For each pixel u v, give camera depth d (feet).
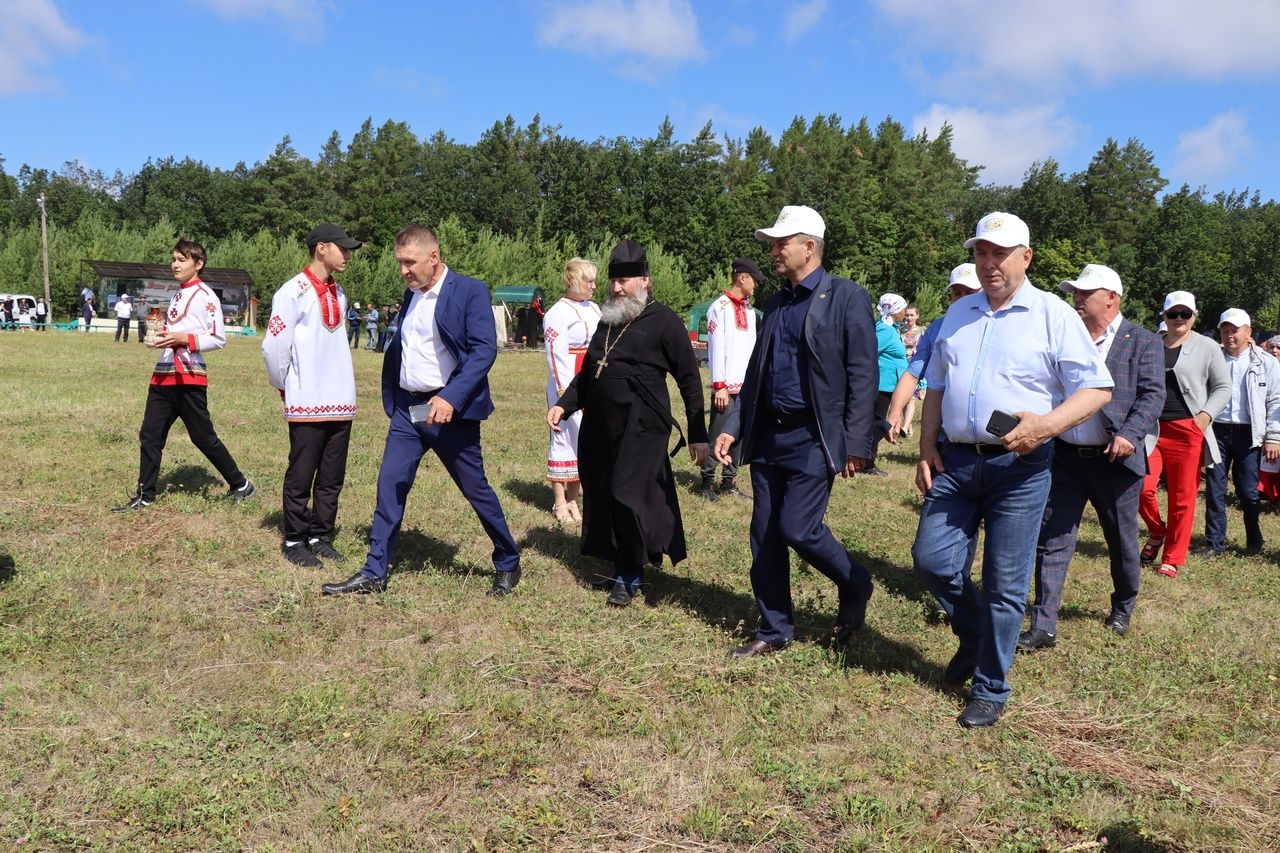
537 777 10.84
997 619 12.69
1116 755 12.14
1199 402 21.07
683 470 32.19
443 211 255.70
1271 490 30.22
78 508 21.71
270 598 16.51
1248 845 10.09
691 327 133.59
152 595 16.37
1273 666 15.39
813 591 18.66
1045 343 12.24
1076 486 16.39
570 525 22.82
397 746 11.46
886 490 30.07
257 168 297.33
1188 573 21.93
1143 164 331.77
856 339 13.99
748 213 233.76
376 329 112.98
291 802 10.29
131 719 11.82
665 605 17.07
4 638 13.89
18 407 37.78
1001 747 12.12
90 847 9.33
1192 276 270.46
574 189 244.42
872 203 243.40
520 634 15.35
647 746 11.78
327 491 19.06
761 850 9.73
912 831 10.09
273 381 18.48
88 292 129.90
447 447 16.81
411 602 16.37
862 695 13.46
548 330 22.91
